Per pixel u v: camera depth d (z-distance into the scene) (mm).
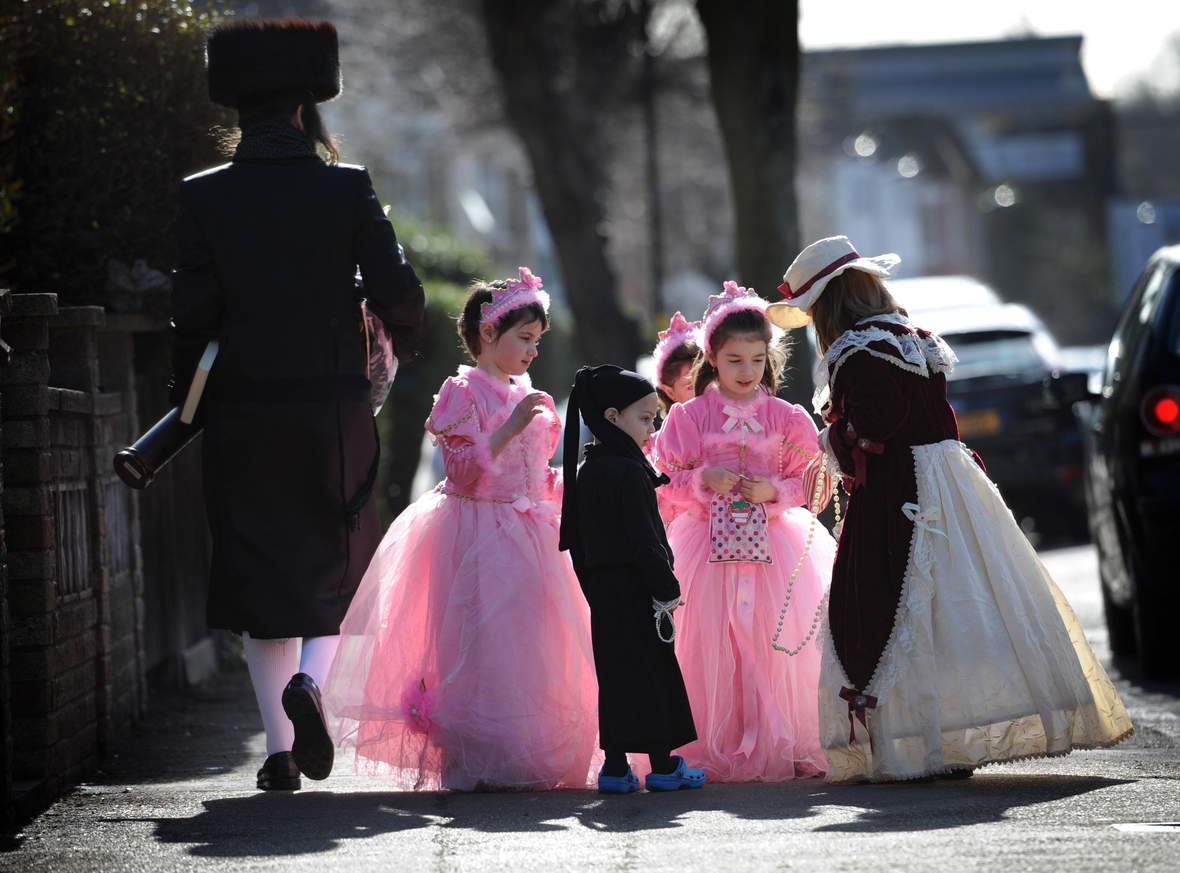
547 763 13828
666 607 13281
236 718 18953
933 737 12758
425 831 11625
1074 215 179000
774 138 40438
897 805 12016
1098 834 10609
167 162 19562
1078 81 186875
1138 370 20250
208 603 14070
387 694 14047
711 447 15039
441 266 49750
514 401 14758
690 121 83688
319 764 13117
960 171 169500
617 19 67938
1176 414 19641
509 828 11648
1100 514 22250
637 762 14594
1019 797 12258
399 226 48906
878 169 166875
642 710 13281
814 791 12984
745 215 40594
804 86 113688
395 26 73500
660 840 10922
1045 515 39156
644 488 13461
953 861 9828
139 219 19422
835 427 13562
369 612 14047
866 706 12914
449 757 13812
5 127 17844
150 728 18078
